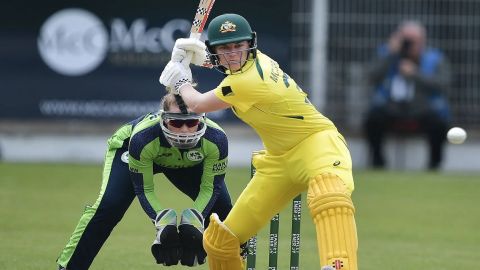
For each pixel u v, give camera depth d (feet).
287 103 72.13
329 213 69.82
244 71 71.31
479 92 178.60
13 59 175.11
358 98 177.17
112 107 175.42
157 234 75.20
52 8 174.29
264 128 73.31
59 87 175.42
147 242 109.70
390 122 171.63
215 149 77.36
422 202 144.15
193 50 74.23
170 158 78.02
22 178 156.46
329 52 177.06
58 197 139.64
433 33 177.78
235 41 70.23
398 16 177.17
